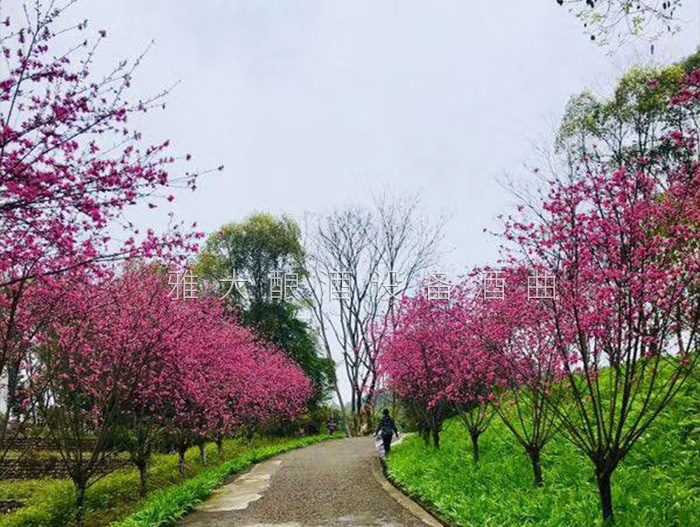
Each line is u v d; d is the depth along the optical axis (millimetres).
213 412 16750
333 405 42125
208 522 9055
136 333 10891
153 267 11664
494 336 8914
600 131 17016
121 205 5199
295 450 22328
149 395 13547
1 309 7711
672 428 8750
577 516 6734
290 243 37875
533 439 8812
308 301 37969
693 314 5945
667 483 7199
